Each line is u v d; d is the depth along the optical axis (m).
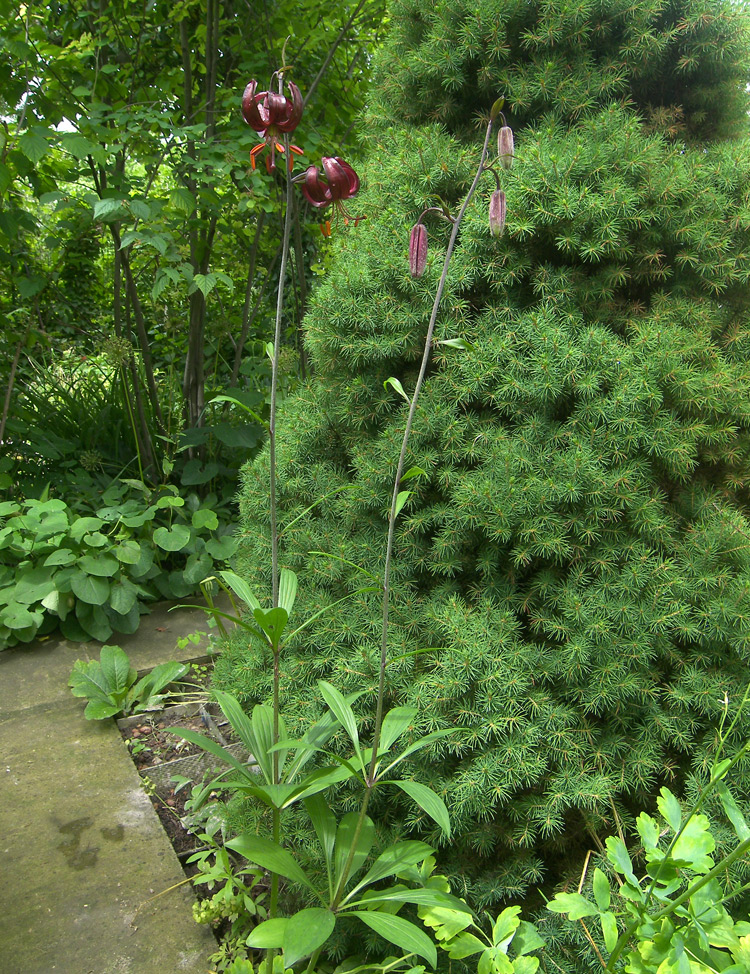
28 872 1.97
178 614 3.64
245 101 1.52
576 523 1.75
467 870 1.71
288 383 4.28
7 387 4.27
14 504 3.39
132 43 4.06
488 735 1.62
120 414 4.58
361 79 4.46
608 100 2.03
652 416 1.80
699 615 1.74
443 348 1.91
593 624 1.70
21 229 4.01
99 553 3.34
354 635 1.87
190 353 4.49
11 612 3.18
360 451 2.01
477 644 1.68
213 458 4.46
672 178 1.85
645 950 1.31
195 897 1.92
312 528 2.05
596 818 1.68
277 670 1.62
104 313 5.12
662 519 1.78
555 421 1.86
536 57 2.05
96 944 1.75
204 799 2.19
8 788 2.33
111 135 3.48
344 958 1.72
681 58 2.02
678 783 1.81
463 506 1.77
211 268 4.86
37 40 3.85
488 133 1.46
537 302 1.96
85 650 3.24
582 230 1.85
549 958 1.58
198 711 2.90
